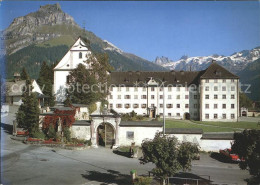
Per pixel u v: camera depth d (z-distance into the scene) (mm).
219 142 39938
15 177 25375
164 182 22484
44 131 43688
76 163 31812
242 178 27469
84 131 43062
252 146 21062
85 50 77062
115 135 42219
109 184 24578
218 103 77750
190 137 40469
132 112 77875
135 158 35969
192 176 28000
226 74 78250
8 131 46875
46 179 25359
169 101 82625
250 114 90062
